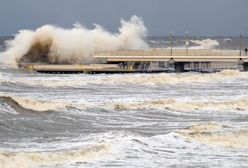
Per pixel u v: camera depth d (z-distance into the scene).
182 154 84.56
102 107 121.62
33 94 144.88
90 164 76.81
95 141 87.75
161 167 77.62
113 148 83.44
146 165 78.00
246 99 137.00
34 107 117.81
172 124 109.94
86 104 124.25
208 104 131.25
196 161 81.50
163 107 126.44
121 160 79.38
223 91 159.12
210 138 92.75
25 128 98.50
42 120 105.06
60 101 128.62
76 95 145.38
